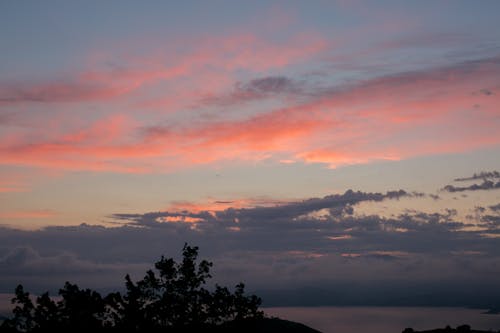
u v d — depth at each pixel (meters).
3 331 37.34
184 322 40.44
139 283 40.59
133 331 39.72
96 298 39.38
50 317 38.69
